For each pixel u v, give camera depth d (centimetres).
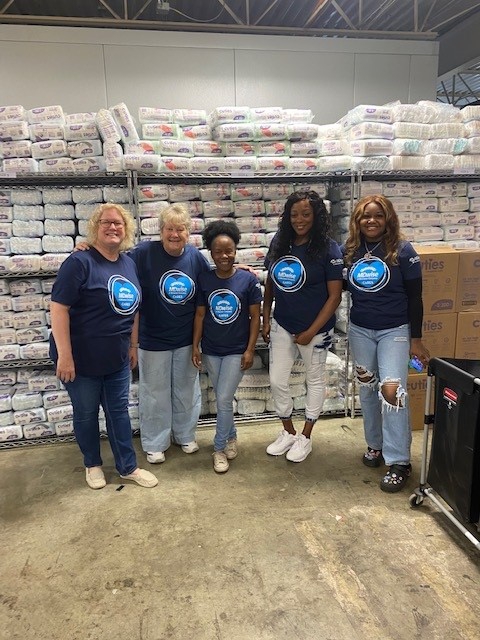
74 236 277
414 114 285
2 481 244
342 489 229
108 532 200
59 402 279
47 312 275
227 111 277
